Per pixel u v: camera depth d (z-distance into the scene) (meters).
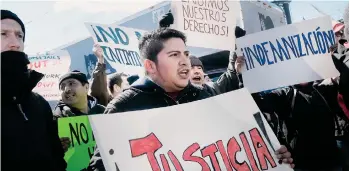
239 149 2.06
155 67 2.75
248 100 2.14
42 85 4.73
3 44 1.82
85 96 3.75
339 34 3.46
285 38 2.77
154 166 1.90
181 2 2.86
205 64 5.15
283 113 3.20
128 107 2.65
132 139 1.89
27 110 1.81
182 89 2.84
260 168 2.06
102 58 3.65
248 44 2.83
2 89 1.71
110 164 1.81
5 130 1.67
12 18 1.86
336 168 3.16
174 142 1.98
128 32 3.72
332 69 2.80
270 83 2.77
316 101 3.16
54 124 2.03
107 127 1.86
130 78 3.92
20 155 1.68
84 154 2.68
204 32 2.95
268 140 2.10
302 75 2.76
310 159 3.14
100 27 3.63
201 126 2.04
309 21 2.78
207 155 2.01
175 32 2.75
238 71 2.89
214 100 2.10
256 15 5.06
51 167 1.84
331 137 3.17
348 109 2.98
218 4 3.05
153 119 1.97
